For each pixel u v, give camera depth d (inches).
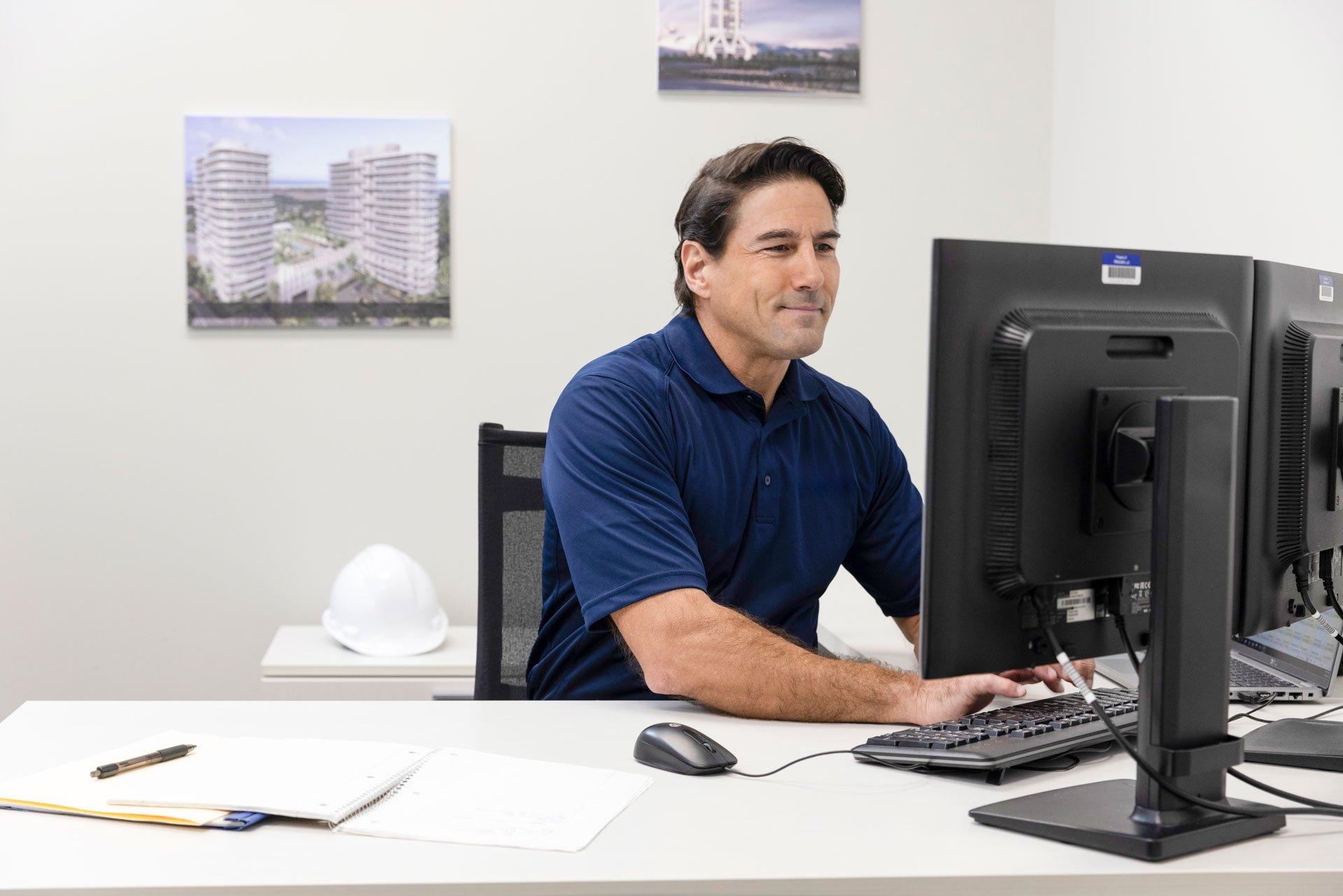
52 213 112.0
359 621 103.9
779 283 59.6
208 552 114.9
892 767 43.2
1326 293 47.5
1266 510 44.4
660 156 117.3
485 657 67.0
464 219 115.9
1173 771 35.4
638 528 54.6
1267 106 86.0
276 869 32.8
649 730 43.8
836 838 35.7
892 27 119.4
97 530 113.7
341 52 114.3
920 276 120.3
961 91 120.0
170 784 38.7
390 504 116.3
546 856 34.1
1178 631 35.7
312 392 115.3
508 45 115.6
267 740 44.5
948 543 36.9
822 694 49.0
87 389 113.0
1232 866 33.6
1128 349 38.8
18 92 111.0
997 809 37.3
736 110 118.0
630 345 63.9
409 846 34.8
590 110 116.5
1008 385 36.5
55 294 112.3
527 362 117.0
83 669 114.0
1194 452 35.6
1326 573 47.4
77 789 38.4
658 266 117.7
